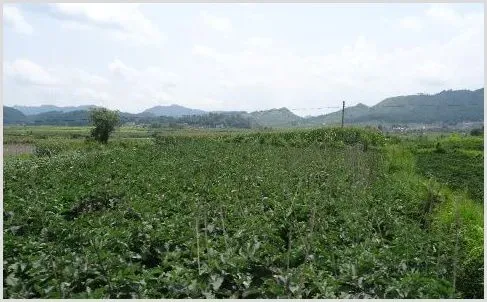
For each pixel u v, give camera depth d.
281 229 12.55
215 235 11.59
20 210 13.07
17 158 29.98
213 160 26.20
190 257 9.86
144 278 8.43
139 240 10.75
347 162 26.09
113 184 17.39
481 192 20.88
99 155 29.45
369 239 11.18
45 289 8.00
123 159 27.41
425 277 9.09
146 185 17.30
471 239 11.26
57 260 8.96
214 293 8.48
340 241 11.71
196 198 15.09
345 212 13.66
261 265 9.37
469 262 10.04
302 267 8.97
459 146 47.97
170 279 8.47
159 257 10.12
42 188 17.02
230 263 8.95
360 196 16.30
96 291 7.77
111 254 9.23
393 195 17.48
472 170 29.66
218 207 13.73
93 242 9.97
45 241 10.98
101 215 12.94
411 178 22.30
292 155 30.47
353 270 9.05
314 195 15.90
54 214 12.69
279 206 14.09
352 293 8.63
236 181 19.06
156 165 24.17
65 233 11.13
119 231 10.54
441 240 11.30
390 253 9.90
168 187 16.98
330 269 9.58
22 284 8.45
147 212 12.80
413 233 11.86
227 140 47.06
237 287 8.79
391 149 39.09
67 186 17.27
